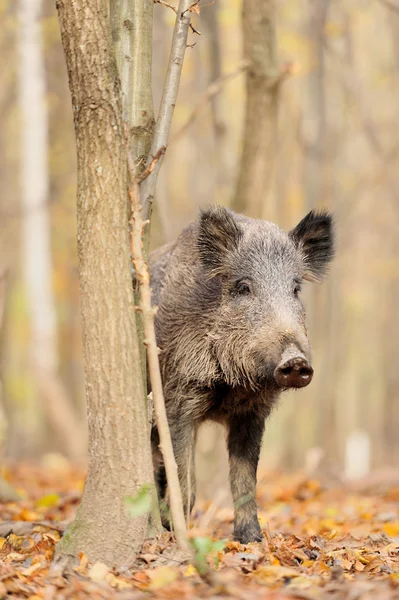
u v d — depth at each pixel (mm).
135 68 8867
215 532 10453
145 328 7973
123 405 8047
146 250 8828
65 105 35375
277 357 9117
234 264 10078
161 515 9594
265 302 9758
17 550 9273
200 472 19656
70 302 42469
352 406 58531
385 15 38375
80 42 8133
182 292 10383
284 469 28969
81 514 8109
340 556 8547
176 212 42031
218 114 25672
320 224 10852
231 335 9828
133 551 7984
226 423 10680
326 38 29703
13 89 37594
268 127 17312
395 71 37906
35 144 30719
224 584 7148
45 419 41062
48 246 31719
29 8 28062
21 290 41406
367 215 46375
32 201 30859
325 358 36000
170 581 7340
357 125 39812
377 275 48844
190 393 10141
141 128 8859
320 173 29250
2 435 17922
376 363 58656
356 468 33844
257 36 16891
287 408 35594
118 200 8195
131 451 8039
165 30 27328
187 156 42094
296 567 8164
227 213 10281
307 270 10867
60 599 7059
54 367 31641
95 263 8148
